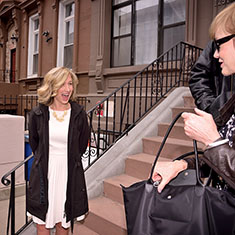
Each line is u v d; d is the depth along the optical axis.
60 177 2.28
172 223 0.91
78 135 2.35
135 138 3.87
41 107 2.30
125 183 3.22
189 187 0.95
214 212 0.87
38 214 2.21
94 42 7.76
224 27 0.94
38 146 2.30
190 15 5.64
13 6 11.77
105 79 7.50
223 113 1.05
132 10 7.12
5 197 4.62
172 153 3.40
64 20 9.39
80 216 2.33
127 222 1.02
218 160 0.86
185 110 4.08
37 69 11.22
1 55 13.69
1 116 4.64
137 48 7.03
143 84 6.38
